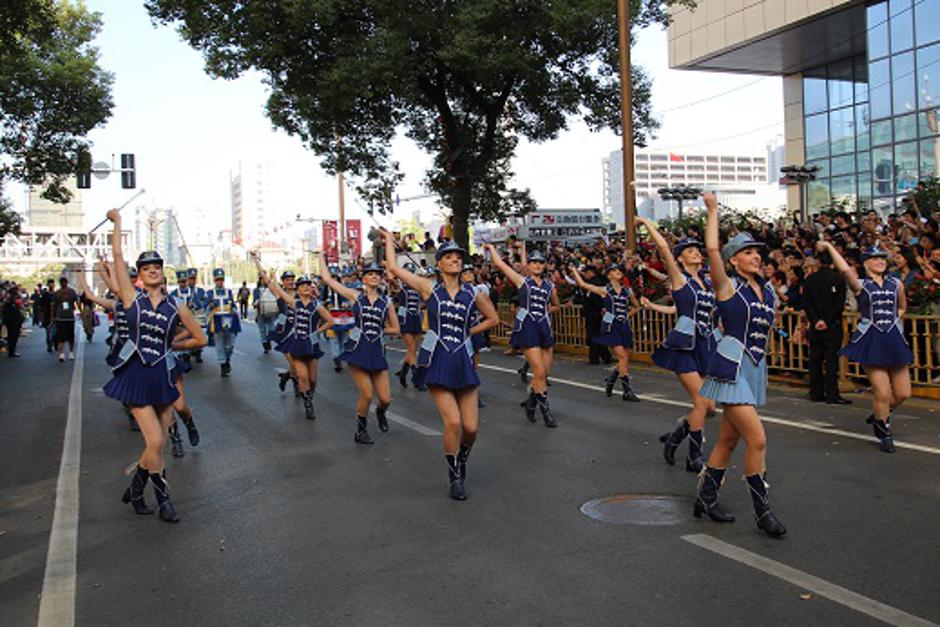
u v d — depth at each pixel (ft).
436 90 71.15
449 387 22.61
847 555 17.33
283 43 64.28
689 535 18.95
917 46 84.69
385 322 31.78
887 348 26.40
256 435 33.37
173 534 20.72
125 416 39.88
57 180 86.94
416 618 14.99
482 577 16.84
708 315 25.39
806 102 108.27
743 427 18.89
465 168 73.56
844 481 23.09
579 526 19.93
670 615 14.65
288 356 42.47
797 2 89.71
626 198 54.19
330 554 18.67
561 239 96.58
